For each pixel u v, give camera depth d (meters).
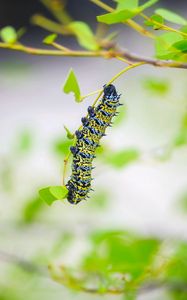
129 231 0.75
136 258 0.68
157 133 0.85
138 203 1.23
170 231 0.79
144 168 1.53
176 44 0.52
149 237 0.73
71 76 0.51
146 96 0.79
